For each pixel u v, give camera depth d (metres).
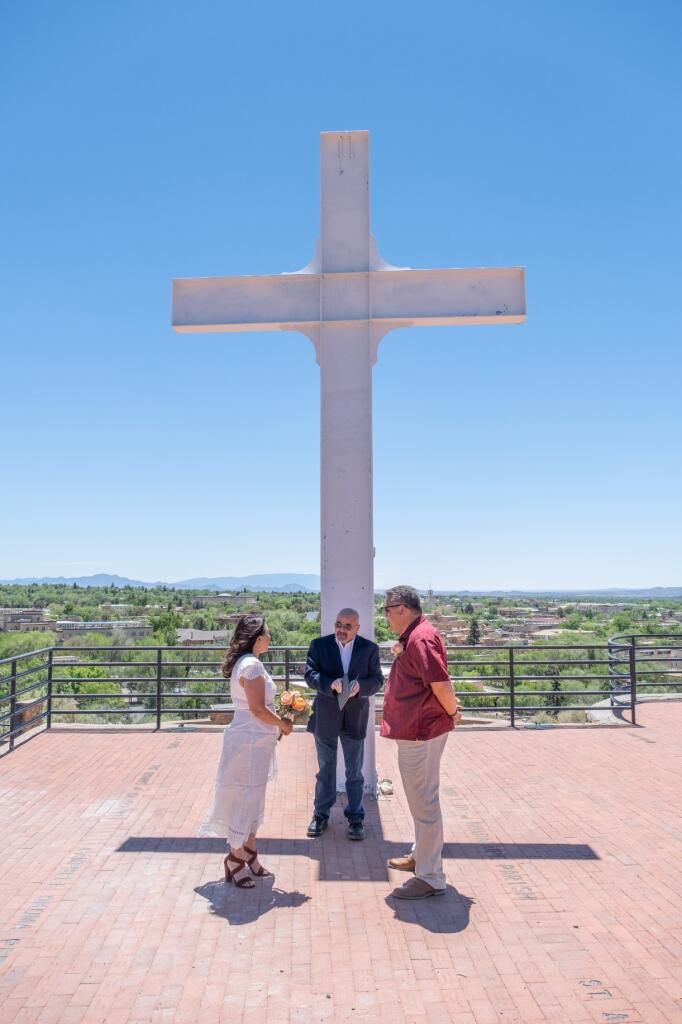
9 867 5.02
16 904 4.45
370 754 6.71
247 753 4.75
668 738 9.03
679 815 6.14
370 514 6.90
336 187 7.13
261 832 5.80
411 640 4.64
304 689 10.12
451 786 7.01
